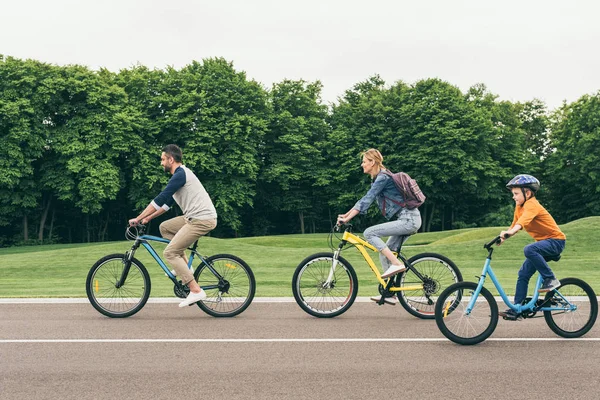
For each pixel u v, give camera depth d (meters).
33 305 8.33
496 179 45.09
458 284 5.92
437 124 43.03
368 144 45.22
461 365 5.08
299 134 46.47
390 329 6.61
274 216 52.62
